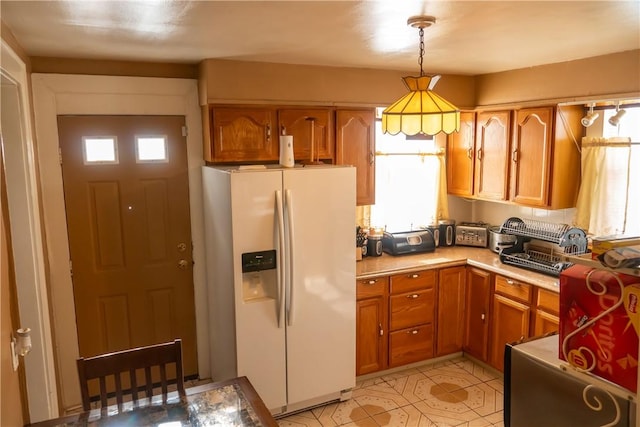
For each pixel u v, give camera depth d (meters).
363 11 1.94
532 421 1.34
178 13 1.96
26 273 2.42
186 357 3.64
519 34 2.40
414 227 4.26
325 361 3.21
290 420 3.15
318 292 3.12
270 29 2.26
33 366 2.46
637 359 1.08
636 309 1.08
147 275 3.44
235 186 2.79
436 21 2.12
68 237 3.17
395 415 3.19
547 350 1.36
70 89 3.07
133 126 3.26
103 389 1.96
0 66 2.07
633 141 3.16
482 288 3.74
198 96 3.39
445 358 3.96
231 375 3.06
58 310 3.18
